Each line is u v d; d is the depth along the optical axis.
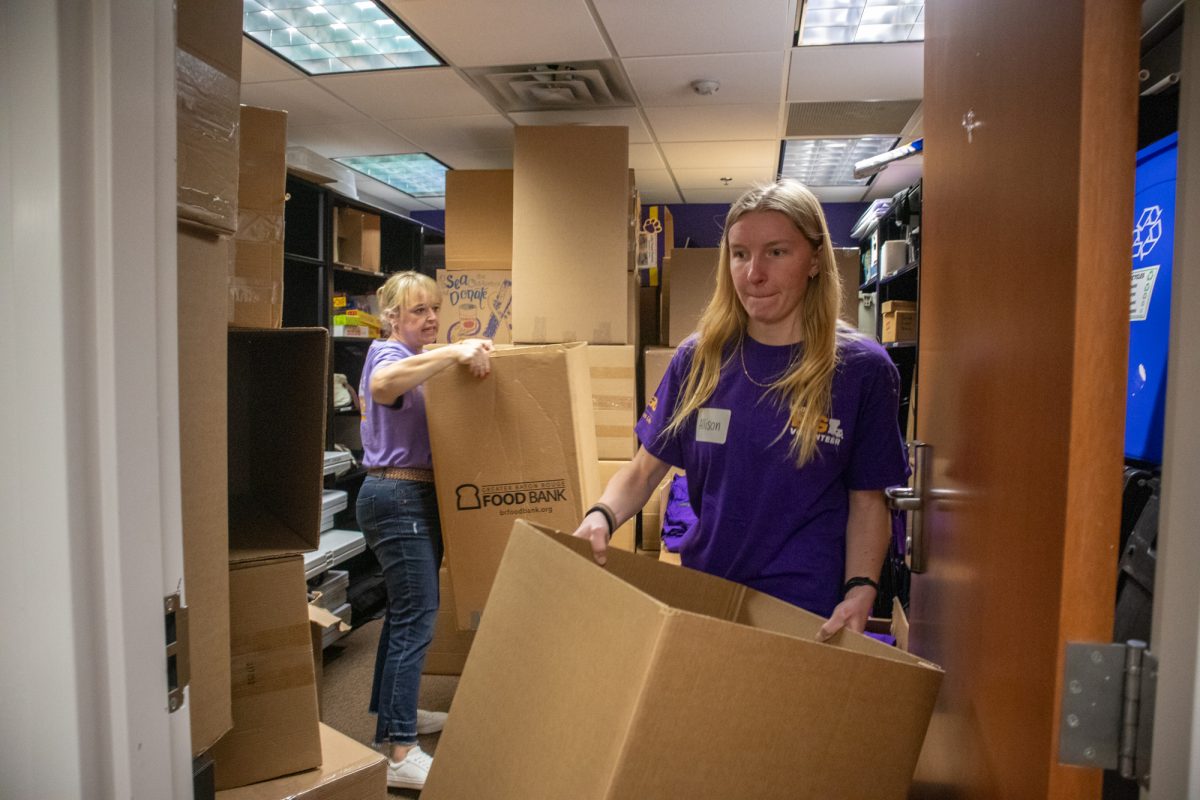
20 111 0.52
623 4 2.40
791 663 0.63
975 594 0.83
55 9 0.51
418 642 2.09
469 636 2.69
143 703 0.56
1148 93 0.92
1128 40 0.54
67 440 0.51
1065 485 0.57
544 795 0.64
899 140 3.89
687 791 0.60
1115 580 0.55
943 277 1.01
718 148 4.07
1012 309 0.72
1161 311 0.89
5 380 0.52
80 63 0.52
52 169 0.51
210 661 0.82
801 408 1.05
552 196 3.02
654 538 3.37
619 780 0.57
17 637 0.54
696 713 0.60
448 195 3.32
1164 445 0.52
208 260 0.81
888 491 1.08
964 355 0.89
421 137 3.84
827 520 1.09
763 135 3.82
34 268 0.52
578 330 3.02
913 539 1.08
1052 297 0.61
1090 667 0.56
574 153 3.00
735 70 2.94
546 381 2.06
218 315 0.83
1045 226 0.63
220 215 0.79
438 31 2.58
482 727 0.76
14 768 0.55
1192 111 0.49
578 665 0.66
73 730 0.53
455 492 2.07
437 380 2.06
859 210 5.47
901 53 2.77
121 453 0.54
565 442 2.06
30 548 0.53
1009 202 0.73
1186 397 0.50
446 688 2.64
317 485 1.07
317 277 3.24
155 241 0.57
